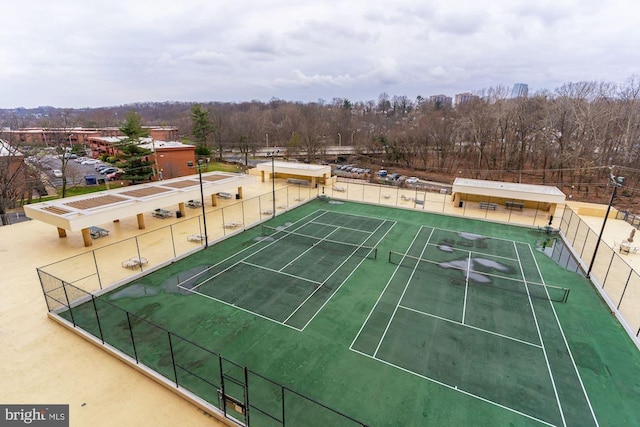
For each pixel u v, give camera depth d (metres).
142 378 11.74
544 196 29.05
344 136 104.00
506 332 14.47
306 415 10.23
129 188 28.47
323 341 13.69
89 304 16.09
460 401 10.88
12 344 13.26
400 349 13.29
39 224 26.77
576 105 55.34
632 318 15.26
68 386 11.27
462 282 18.70
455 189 33.00
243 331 14.23
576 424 10.16
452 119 77.81
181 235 24.62
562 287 18.30
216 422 10.09
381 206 34.16
